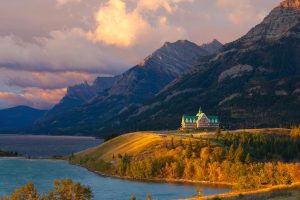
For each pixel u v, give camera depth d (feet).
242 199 293.64
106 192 575.79
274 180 542.98
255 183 531.91
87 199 395.34
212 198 314.96
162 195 542.98
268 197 293.23
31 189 376.89
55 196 388.37
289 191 324.39
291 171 547.08
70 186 382.01
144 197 531.09
